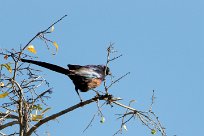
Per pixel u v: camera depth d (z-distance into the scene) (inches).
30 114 404.5
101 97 426.3
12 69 383.9
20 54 382.0
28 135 403.9
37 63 411.5
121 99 429.4
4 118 425.7
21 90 383.2
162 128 424.8
